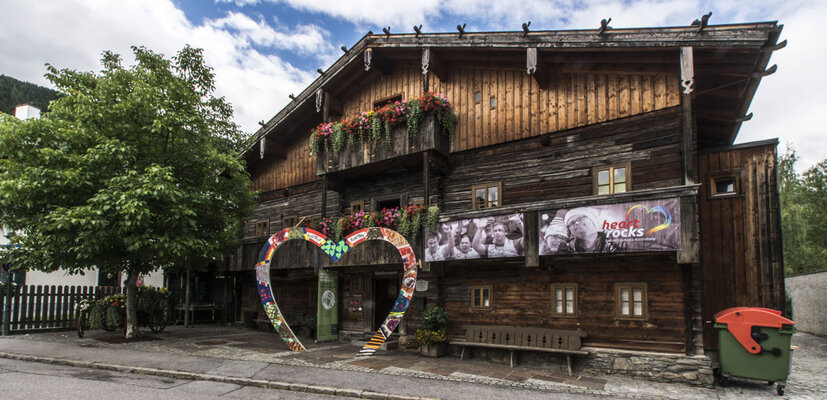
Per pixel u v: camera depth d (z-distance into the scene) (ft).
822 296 59.16
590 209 30.81
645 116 34.30
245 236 64.95
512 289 37.45
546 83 39.01
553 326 35.01
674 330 30.60
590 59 36.11
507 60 41.22
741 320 28.17
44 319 48.75
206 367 31.14
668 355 29.96
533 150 39.50
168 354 35.76
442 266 40.34
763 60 29.14
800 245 82.23
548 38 35.86
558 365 33.45
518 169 40.06
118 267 42.39
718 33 28.86
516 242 33.73
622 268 32.94
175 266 46.83
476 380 28.99
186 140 43.19
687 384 29.04
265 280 41.34
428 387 26.89
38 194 36.65
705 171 34.24
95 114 38.70
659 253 31.19
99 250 37.19
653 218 28.50
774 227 31.78
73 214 34.76
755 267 32.04
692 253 27.14
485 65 43.27
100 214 35.47
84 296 52.65
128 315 44.01
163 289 51.60
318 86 52.03
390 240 38.73
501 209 34.81
